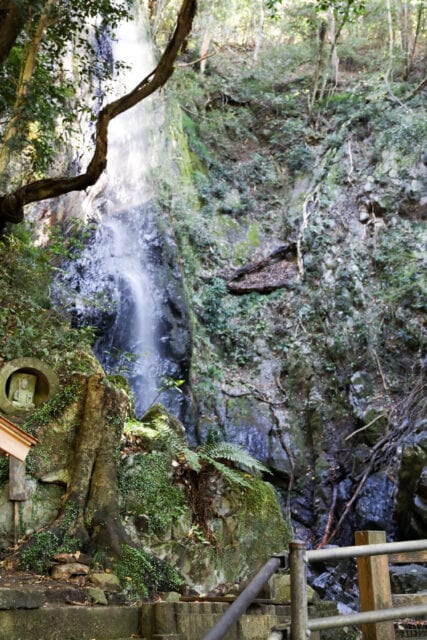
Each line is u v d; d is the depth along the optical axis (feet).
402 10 69.10
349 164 58.39
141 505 21.56
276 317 53.98
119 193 50.26
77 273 41.91
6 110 29.40
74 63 42.65
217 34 73.31
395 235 52.54
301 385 50.42
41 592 13.83
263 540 24.07
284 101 67.62
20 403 21.99
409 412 43.83
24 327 25.07
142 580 18.88
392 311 49.29
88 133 45.09
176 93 64.28
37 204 39.83
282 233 58.39
